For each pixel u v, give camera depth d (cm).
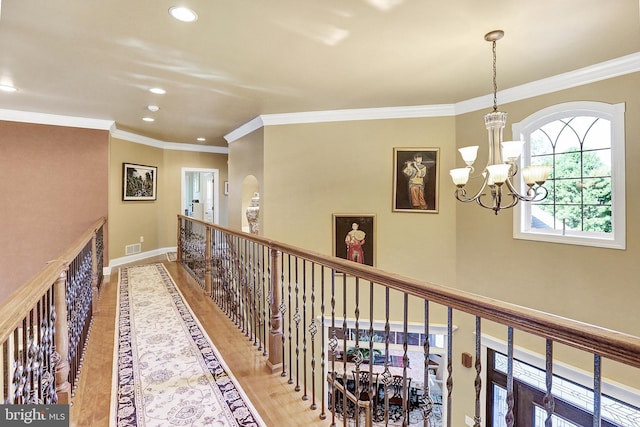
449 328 116
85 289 277
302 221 443
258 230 503
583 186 303
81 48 252
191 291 420
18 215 438
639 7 197
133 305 365
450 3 195
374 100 382
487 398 368
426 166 411
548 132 328
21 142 437
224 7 199
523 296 339
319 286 434
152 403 195
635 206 263
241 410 191
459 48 253
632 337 75
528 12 204
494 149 251
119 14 206
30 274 444
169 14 206
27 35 231
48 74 303
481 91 351
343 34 232
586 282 292
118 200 573
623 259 270
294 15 208
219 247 382
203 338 284
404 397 136
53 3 194
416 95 365
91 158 477
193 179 945
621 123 269
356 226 430
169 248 700
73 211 468
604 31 226
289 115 440
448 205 407
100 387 210
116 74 304
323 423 182
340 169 434
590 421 287
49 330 159
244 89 344
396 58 270
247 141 516
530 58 269
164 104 398
